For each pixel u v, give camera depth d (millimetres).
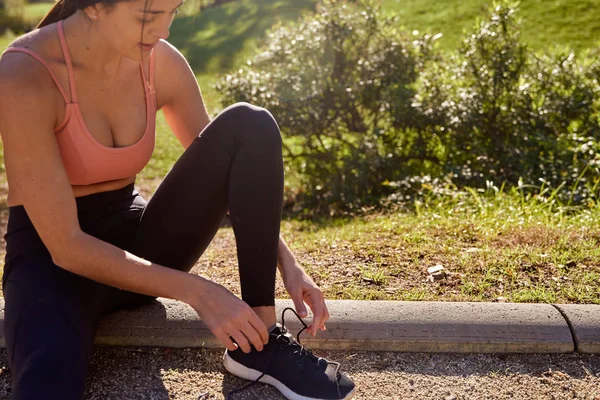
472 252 2885
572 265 2738
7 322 1640
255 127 1779
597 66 5953
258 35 15844
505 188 5168
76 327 1610
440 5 13125
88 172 1772
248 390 1854
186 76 2049
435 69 6125
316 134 6371
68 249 1593
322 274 2664
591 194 4480
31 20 22750
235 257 3170
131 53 1646
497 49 5781
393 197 5113
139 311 2127
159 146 9039
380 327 2102
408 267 2740
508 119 5738
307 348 2086
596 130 5680
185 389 1874
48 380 1468
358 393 1883
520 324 2119
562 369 2010
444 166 5734
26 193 1581
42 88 1602
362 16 6336
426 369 2004
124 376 1925
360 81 6188
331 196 5977
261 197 1768
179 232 1939
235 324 1612
